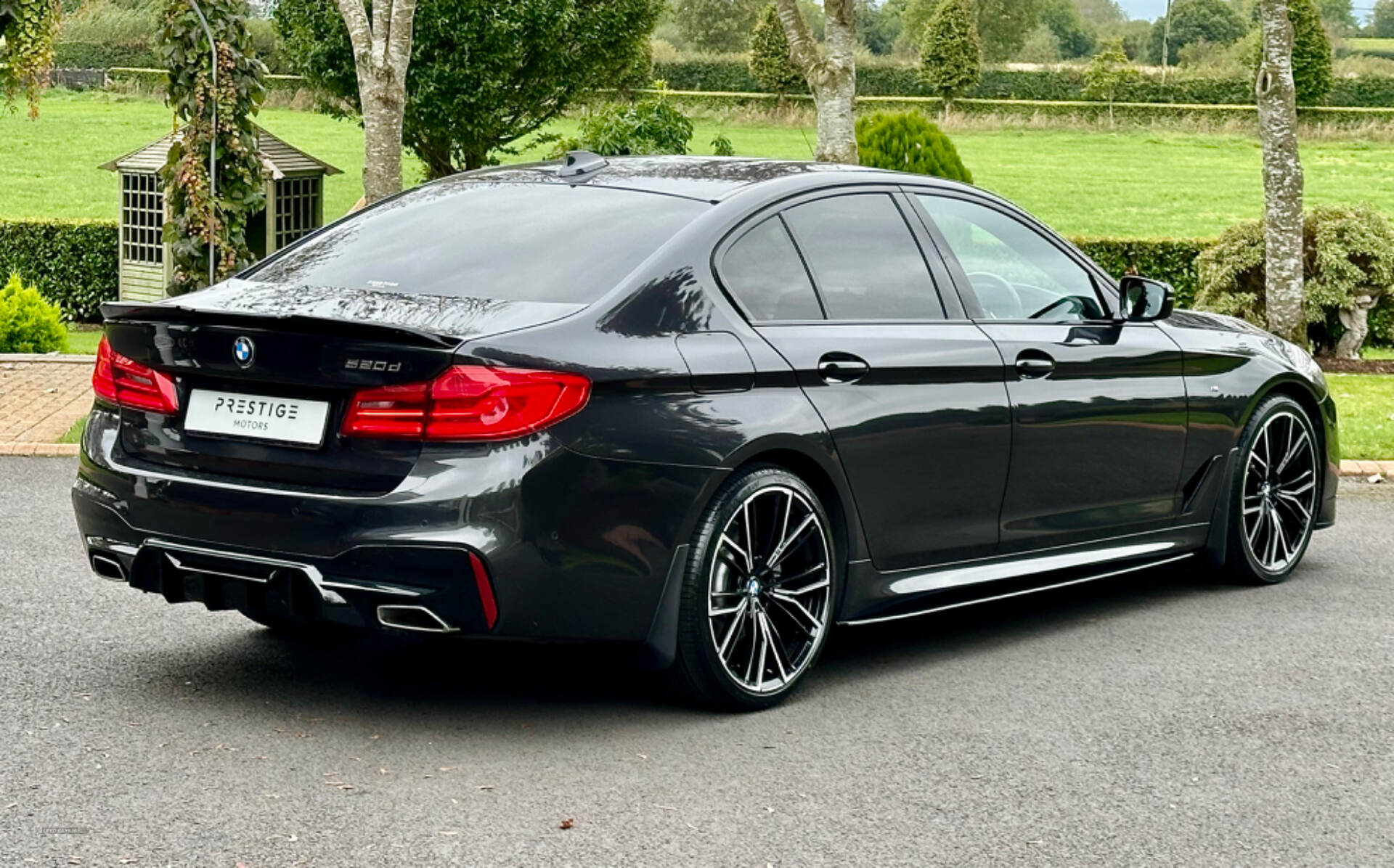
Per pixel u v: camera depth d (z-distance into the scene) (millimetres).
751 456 4723
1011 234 5914
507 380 4250
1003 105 62188
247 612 4512
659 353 4559
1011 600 6586
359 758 4340
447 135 22422
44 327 14539
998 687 5254
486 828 3867
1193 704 5109
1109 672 5473
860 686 5238
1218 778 4410
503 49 21875
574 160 5621
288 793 4059
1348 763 4562
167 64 10891
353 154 45844
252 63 10984
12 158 44750
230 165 11086
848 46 13430
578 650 5543
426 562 4203
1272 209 14539
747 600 4816
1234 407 6523
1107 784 4336
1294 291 14539
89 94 59812
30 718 4605
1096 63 62562
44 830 3771
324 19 22125
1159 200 42781
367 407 4305
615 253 4797
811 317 5039
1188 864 3797
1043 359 5668
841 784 4270
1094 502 5953
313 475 4367
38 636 5512
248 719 4652
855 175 5480
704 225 4910
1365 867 3816
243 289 4969
